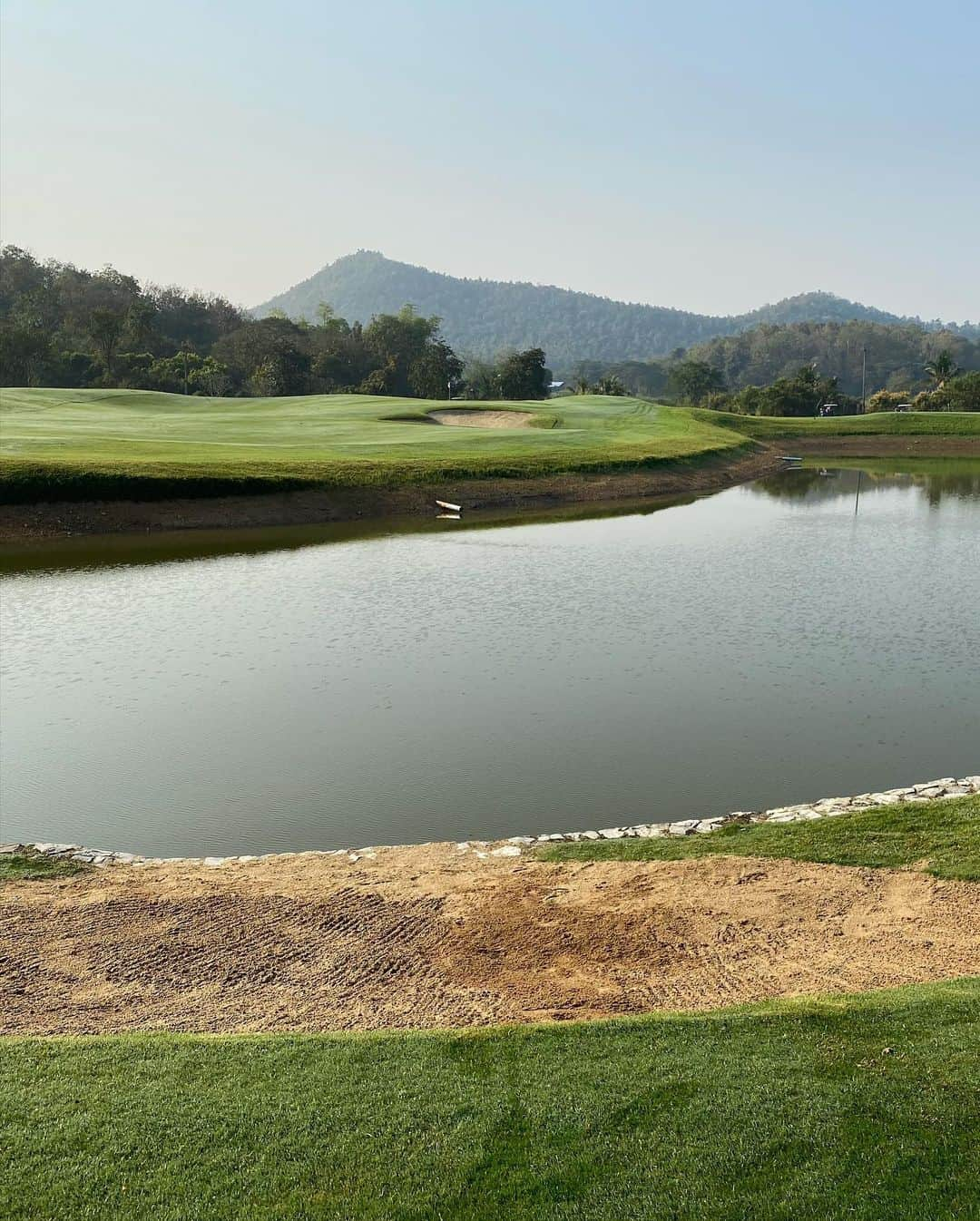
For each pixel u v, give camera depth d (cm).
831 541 4369
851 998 939
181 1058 861
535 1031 895
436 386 14725
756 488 6700
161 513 4522
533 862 1380
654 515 5247
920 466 8362
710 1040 862
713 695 2192
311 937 1169
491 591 3262
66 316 15762
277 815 1627
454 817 1614
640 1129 741
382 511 5019
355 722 2042
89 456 5050
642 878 1299
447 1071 829
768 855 1342
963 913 1134
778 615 2939
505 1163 711
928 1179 678
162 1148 734
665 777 1758
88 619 2894
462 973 1073
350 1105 783
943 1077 784
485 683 2286
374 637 2692
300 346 15675
